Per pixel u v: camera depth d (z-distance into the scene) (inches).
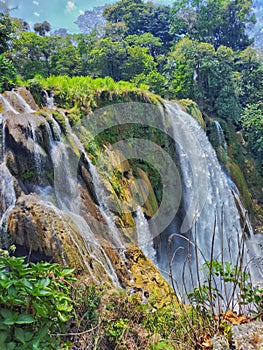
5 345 66.0
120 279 237.0
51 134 298.8
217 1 933.2
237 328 75.2
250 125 690.8
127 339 112.8
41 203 237.8
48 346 73.0
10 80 373.1
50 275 85.1
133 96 418.6
